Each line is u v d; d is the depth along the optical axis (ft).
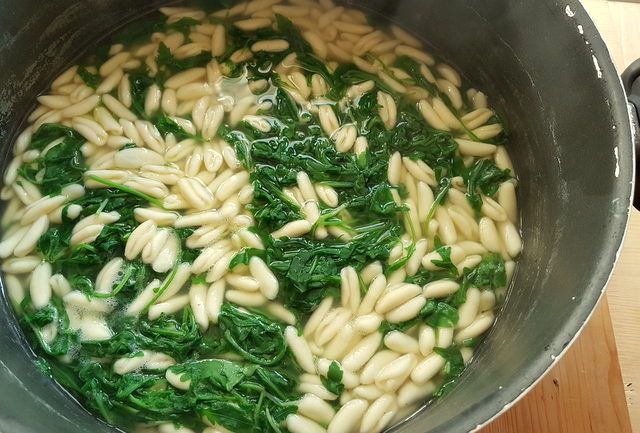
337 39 1.68
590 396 1.43
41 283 1.42
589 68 1.30
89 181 1.50
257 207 1.49
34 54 1.58
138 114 1.59
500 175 1.57
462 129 1.61
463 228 1.51
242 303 1.42
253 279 1.42
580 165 1.34
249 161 1.53
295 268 1.42
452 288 1.44
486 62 1.61
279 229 1.46
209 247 1.45
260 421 1.32
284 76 1.63
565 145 1.40
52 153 1.54
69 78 1.63
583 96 1.33
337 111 1.60
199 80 1.62
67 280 1.43
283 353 1.37
